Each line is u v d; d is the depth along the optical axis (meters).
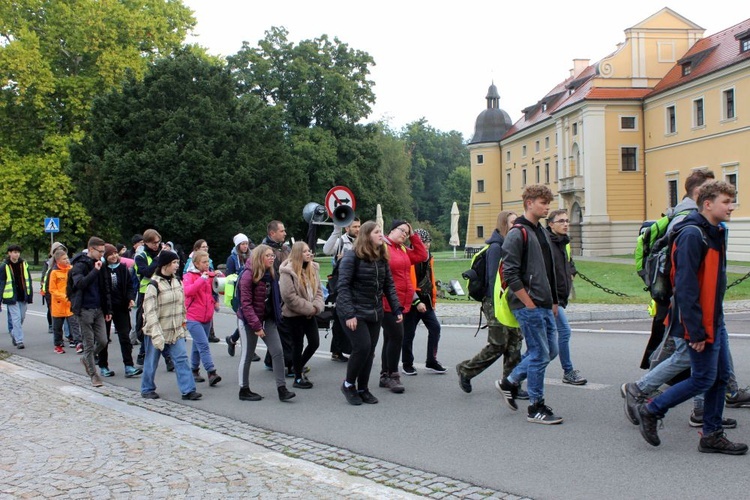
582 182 48.28
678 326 5.21
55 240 38.53
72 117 37.94
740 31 40.03
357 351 7.38
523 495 4.58
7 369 10.41
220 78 34.31
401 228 8.20
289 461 5.31
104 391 8.72
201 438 6.08
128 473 5.01
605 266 33.28
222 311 18.17
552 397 7.32
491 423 6.46
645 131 46.69
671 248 5.19
